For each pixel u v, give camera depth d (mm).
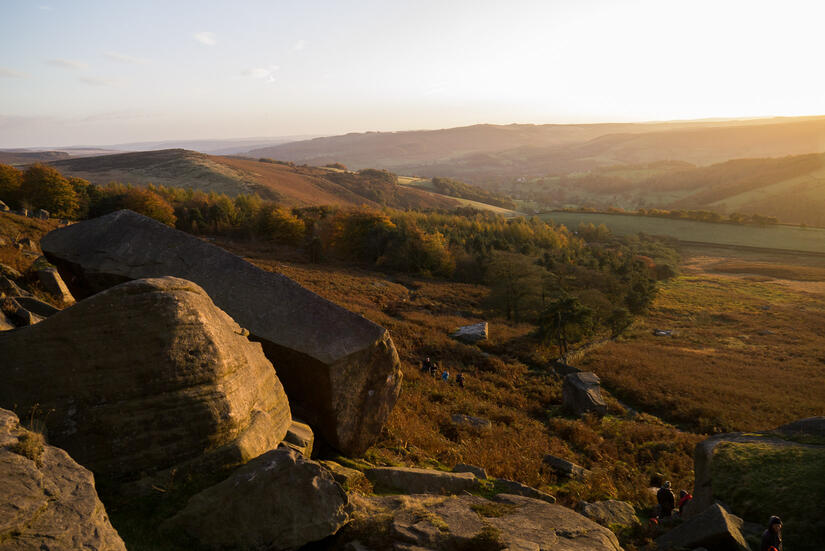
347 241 82875
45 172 65312
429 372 27031
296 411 11602
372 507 7809
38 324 6902
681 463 18422
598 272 72438
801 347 46906
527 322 51094
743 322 60000
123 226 12266
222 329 8336
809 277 100438
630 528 10641
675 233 157250
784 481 10531
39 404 6520
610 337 48031
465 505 8562
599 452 18969
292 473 6602
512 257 68125
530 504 9305
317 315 11602
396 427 15250
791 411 26375
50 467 5152
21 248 26062
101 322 6949
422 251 77438
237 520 6219
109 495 6418
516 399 25734
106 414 6699
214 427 7266
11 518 4160
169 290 7570
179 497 6586
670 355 41000
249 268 11992
